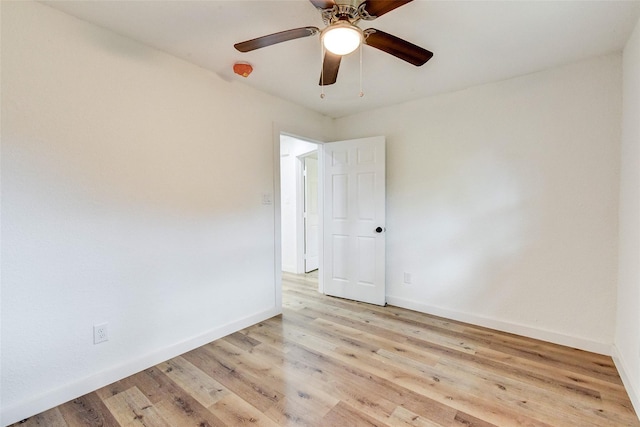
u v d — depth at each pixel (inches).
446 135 115.0
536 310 99.0
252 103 109.3
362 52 84.2
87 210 71.8
